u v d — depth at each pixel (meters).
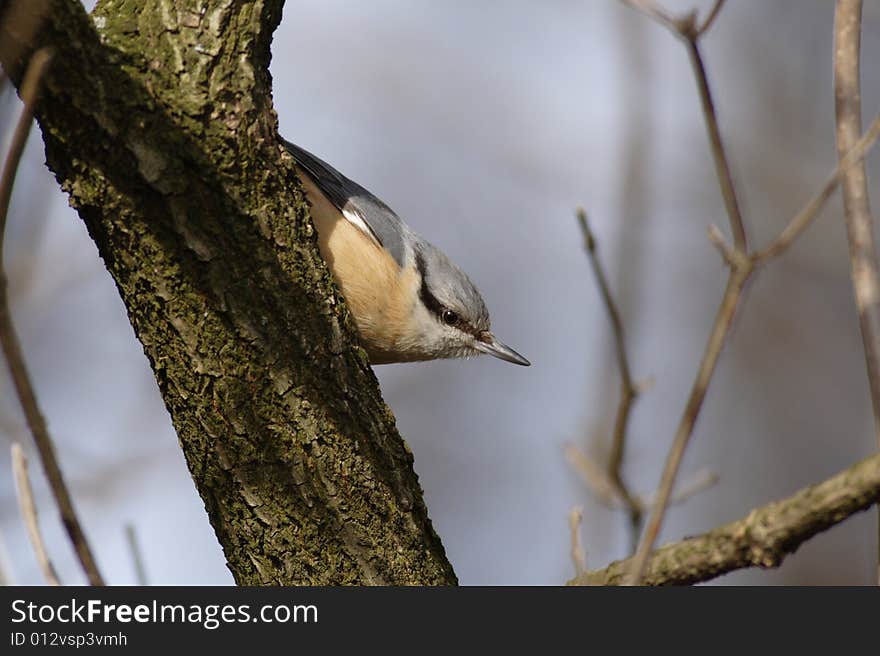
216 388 6.56
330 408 6.83
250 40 6.47
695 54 5.48
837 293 16.72
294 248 6.70
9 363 4.21
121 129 6.09
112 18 6.36
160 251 6.34
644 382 7.84
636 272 11.76
